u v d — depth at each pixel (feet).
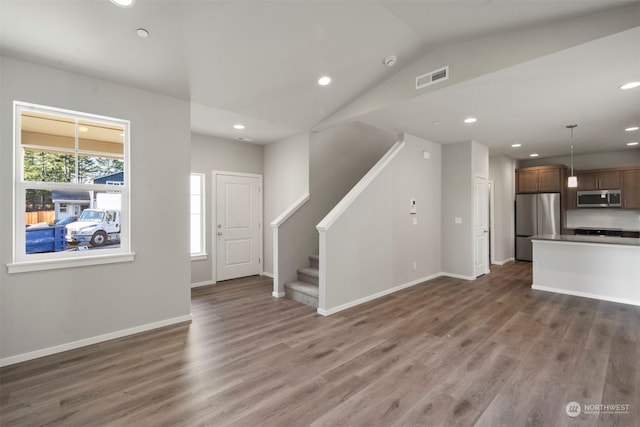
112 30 7.45
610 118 12.91
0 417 5.92
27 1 6.43
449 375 7.39
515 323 10.75
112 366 7.84
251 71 9.84
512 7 7.38
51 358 8.23
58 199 8.80
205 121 13.89
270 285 16.25
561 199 21.38
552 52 7.73
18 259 8.14
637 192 19.08
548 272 15.08
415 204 16.42
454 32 8.81
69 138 8.98
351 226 12.74
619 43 7.22
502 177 22.16
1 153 7.78
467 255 17.56
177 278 10.80
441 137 16.58
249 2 7.20
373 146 18.92
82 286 8.94
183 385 7.00
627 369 7.58
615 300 13.32
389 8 7.80
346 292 12.50
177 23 7.53
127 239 9.83
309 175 15.66
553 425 5.65
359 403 6.35
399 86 10.98
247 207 18.03
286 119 13.80
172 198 10.68
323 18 8.01
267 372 7.57
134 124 9.86
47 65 8.33
